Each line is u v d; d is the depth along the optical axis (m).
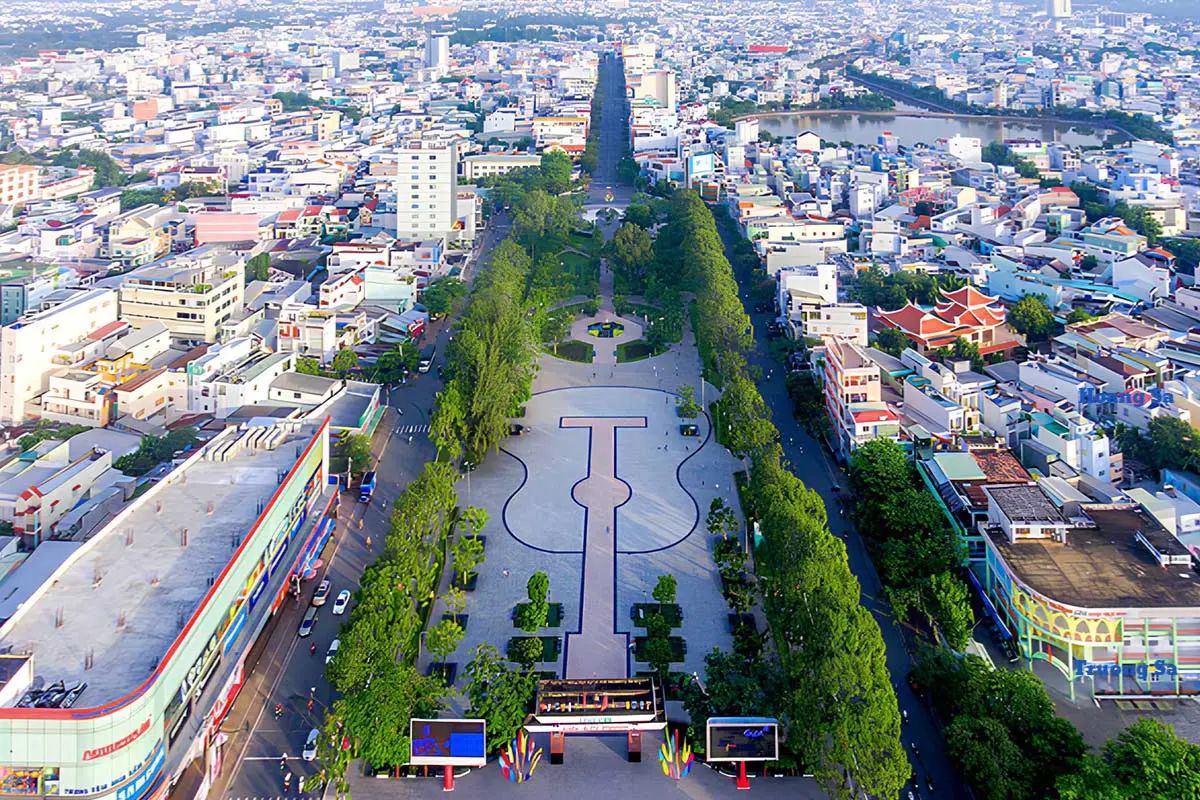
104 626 168.88
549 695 180.38
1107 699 188.50
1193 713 184.12
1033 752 163.38
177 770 161.88
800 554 199.00
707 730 172.12
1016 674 176.88
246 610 197.75
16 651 160.88
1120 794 146.62
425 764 172.62
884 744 155.62
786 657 191.25
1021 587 196.12
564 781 174.12
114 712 146.12
